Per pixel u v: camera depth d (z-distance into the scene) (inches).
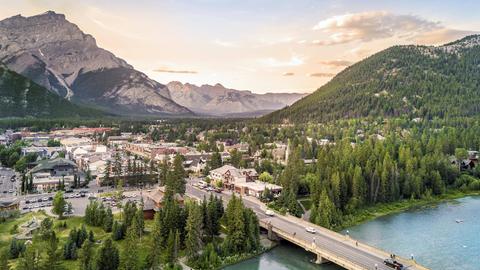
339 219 6904.5
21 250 4923.7
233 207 5748.0
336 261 4813.0
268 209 7111.2
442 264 5182.1
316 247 5162.4
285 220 6481.3
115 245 4795.8
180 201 6835.6
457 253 5565.9
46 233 5354.3
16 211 6688.0
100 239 5546.3
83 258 4547.2
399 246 5841.5
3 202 7047.2
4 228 5954.7
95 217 6156.5
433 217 7490.2
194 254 5182.1
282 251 5708.7
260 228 6505.9
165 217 5521.7
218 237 5920.3
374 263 4579.2
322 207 6717.5
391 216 7598.4
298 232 5826.8
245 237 5610.2
